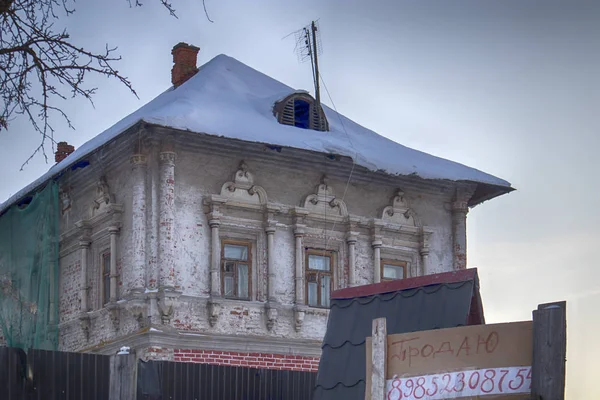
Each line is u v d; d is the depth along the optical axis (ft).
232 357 77.20
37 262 81.10
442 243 90.38
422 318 35.50
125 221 78.33
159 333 73.67
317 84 88.28
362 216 86.07
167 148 76.38
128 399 41.65
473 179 88.02
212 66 89.45
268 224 80.69
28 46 40.52
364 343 36.60
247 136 75.82
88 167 82.23
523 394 29.48
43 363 41.86
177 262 75.92
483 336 30.63
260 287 80.02
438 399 30.91
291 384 54.29
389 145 90.27
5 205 85.51
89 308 82.12
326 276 84.23
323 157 83.51
